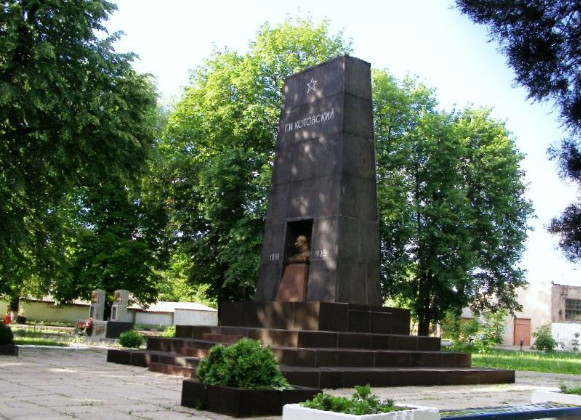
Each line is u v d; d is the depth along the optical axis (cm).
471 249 3406
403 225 3047
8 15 1866
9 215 2027
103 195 3412
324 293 1450
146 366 1473
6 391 933
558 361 2962
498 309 3866
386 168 3153
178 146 3278
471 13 1688
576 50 1658
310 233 1602
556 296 6456
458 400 1089
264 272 1645
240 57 3259
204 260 3139
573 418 668
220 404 798
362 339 1384
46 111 1925
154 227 3531
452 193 3186
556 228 2338
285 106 1731
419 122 3309
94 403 841
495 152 3544
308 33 3083
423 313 3438
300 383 1128
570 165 2034
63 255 2431
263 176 2666
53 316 5169
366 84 1612
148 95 2211
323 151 1569
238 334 1448
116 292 3272
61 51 1955
